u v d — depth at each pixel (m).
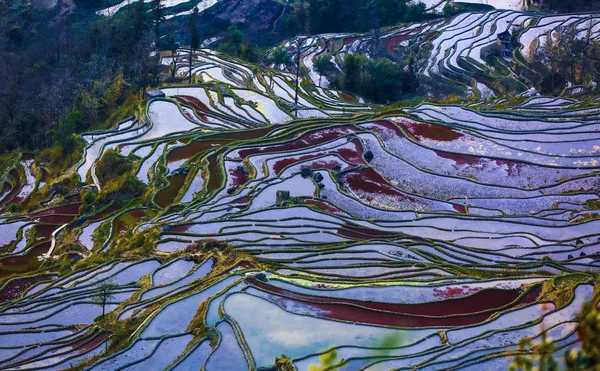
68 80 87.81
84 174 65.38
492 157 60.22
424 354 31.86
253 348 32.66
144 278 42.56
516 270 41.84
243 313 35.31
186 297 37.72
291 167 57.78
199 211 50.97
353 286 37.88
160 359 33.41
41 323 39.91
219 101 78.62
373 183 56.16
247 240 45.88
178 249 46.00
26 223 56.56
